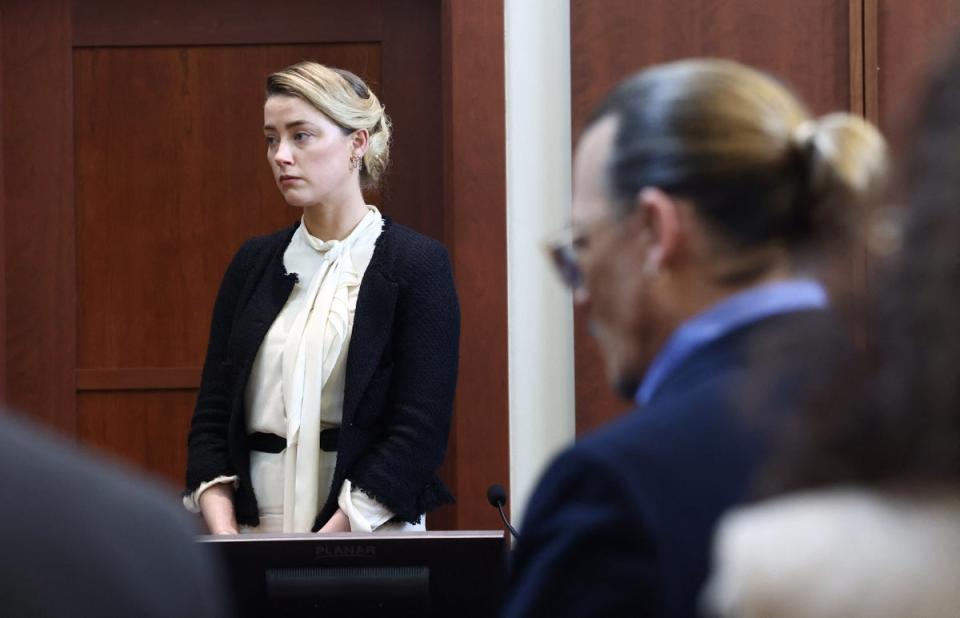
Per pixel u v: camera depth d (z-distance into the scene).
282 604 3.59
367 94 5.79
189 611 1.50
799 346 1.78
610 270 2.41
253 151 7.90
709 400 2.18
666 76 2.39
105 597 1.45
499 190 7.42
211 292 7.89
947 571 1.44
